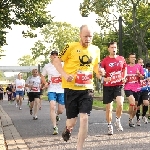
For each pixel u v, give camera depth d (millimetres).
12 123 11750
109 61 8359
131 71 10023
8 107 24312
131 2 41000
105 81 8219
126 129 9539
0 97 40906
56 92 9070
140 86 10164
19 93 21172
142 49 45219
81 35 5539
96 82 65188
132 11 40656
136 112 10516
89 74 5602
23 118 13898
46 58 72875
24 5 26891
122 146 6883
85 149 6602
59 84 9125
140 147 6754
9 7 26828
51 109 8852
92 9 39156
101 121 11977
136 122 10711
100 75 5758
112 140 7648
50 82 9125
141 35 41344
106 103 8414
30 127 10492
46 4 28594
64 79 5637
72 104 5586
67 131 5793
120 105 8508
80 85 5523
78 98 5566
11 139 8023
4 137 8359
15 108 22750
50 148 6820
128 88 9992
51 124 11312
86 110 5414
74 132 9109
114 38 46062
